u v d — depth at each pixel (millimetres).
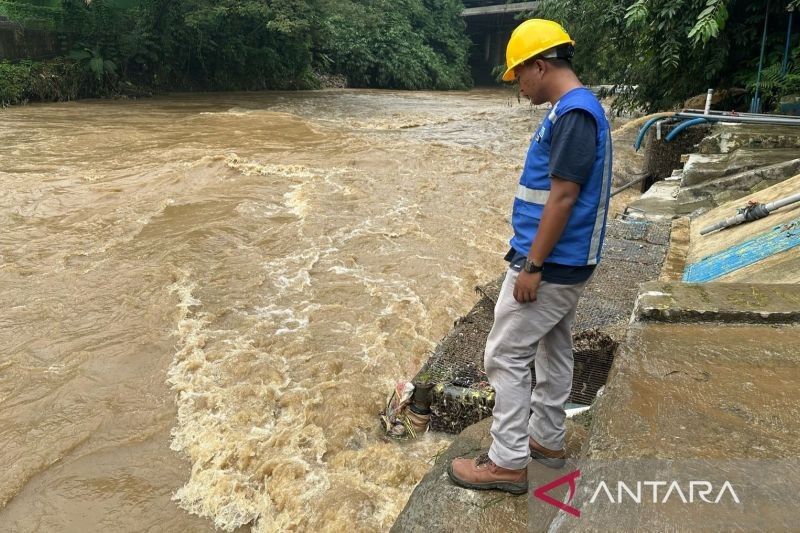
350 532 3395
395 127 18734
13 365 5094
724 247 5484
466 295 6781
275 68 30828
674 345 2891
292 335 5727
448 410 4141
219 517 3582
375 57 37312
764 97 11219
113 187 10297
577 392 3914
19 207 9148
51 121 17031
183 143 14242
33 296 6359
